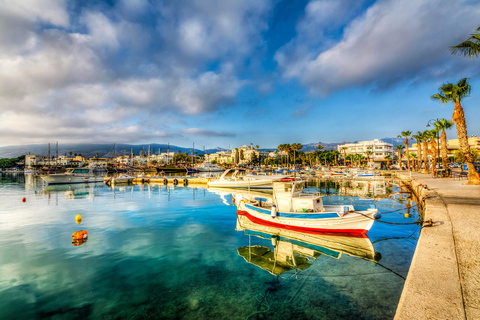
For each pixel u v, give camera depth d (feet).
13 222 62.39
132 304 25.02
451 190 70.08
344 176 199.82
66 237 48.85
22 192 136.15
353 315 22.47
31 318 22.71
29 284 29.14
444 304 14.52
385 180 168.14
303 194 55.88
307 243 44.11
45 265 34.78
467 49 60.59
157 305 24.79
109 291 27.61
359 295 25.98
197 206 87.40
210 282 29.60
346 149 460.14
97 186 173.17
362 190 123.54
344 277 30.32
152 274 31.89
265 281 29.68
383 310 23.09
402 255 37.47
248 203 61.52
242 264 34.99
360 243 43.32
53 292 27.35
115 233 51.80
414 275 18.61
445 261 20.94
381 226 54.70
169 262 35.94
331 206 54.44
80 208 83.56
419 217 61.36
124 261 36.29
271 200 64.39
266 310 23.62
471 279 17.58
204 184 181.68
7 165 561.02
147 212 76.02
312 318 22.20
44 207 85.61
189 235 50.21
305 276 30.81
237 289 27.81
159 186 173.27
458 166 236.84
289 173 213.25
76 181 188.65
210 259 37.01
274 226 53.78
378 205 79.87
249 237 48.49
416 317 13.43
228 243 44.83
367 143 428.56
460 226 31.73
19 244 44.37
